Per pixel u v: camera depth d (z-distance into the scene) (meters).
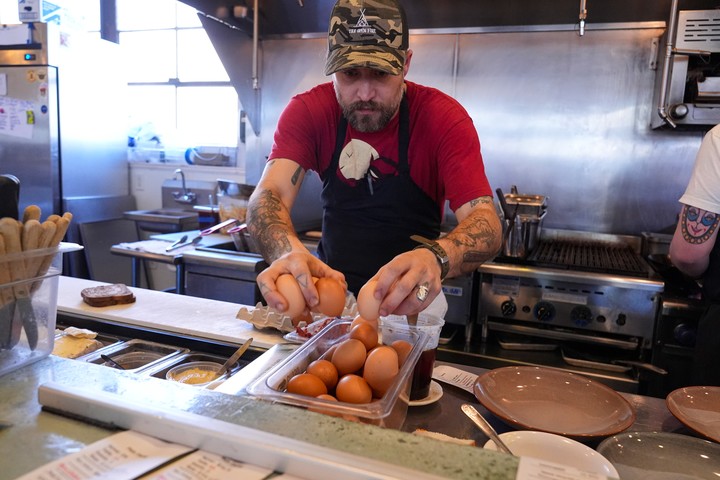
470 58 2.40
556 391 0.87
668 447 0.69
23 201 2.84
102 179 3.19
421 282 0.75
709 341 1.40
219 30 2.33
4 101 2.76
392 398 0.61
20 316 0.68
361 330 0.76
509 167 2.42
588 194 2.34
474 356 1.86
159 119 3.42
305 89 2.68
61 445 0.49
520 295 1.86
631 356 1.82
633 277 1.74
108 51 3.09
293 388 0.64
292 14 2.38
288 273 0.76
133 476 0.44
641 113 2.22
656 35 2.15
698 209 1.34
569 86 2.29
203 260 2.00
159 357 1.05
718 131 1.31
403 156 1.26
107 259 3.19
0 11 3.52
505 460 0.45
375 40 0.99
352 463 0.44
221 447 0.48
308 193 2.67
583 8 1.69
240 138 3.19
